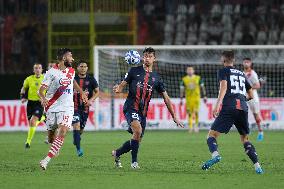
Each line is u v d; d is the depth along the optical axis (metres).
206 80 84.25
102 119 79.56
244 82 34.06
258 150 50.06
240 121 33.81
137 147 35.97
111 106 79.69
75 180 30.75
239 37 100.06
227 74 33.75
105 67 81.81
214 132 33.88
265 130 78.19
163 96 36.56
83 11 98.69
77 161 41.16
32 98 54.50
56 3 98.44
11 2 99.44
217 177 31.91
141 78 35.72
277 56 83.50
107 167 37.06
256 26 100.62
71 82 36.25
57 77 35.84
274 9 101.31
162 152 48.09
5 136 69.69
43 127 79.62
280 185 28.91
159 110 79.31
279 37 99.38
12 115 79.06
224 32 100.69
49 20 94.94
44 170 35.12
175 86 85.25
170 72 85.31
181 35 101.44
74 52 96.31
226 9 102.25
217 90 83.38
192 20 102.25
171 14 102.81
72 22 98.38
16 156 45.44
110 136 68.00
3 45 97.31
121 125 79.50
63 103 36.00
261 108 79.00
